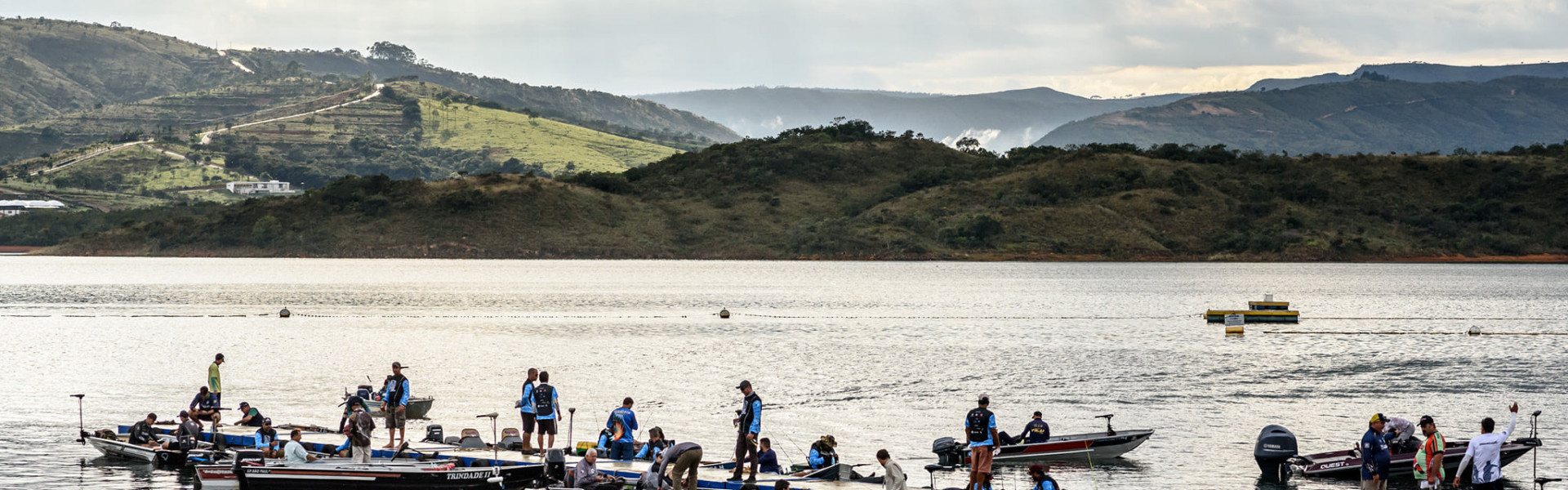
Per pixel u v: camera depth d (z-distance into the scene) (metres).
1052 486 29.73
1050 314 110.31
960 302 127.25
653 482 30.27
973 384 57.88
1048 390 56.03
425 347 76.12
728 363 67.19
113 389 54.84
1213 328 93.38
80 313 105.38
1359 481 35.56
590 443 35.97
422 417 46.81
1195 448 41.12
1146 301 128.50
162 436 38.31
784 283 170.75
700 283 169.62
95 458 38.22
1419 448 33.12
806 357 70.50
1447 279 181.50
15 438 41.66
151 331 87.12
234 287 150.25
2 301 120.00
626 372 62.41
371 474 30.41
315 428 39.09
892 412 49.31
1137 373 62.38
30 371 61.44
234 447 37.72
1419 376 61.41
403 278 180.88
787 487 28.92
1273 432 36.66
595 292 144.50
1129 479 36.50
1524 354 72.94
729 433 44.00
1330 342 81.12
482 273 199.12
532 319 101.50
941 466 34.84
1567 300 131.12
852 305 122.94
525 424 34.31
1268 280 178.00
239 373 61.12
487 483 30.58
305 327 91.56
